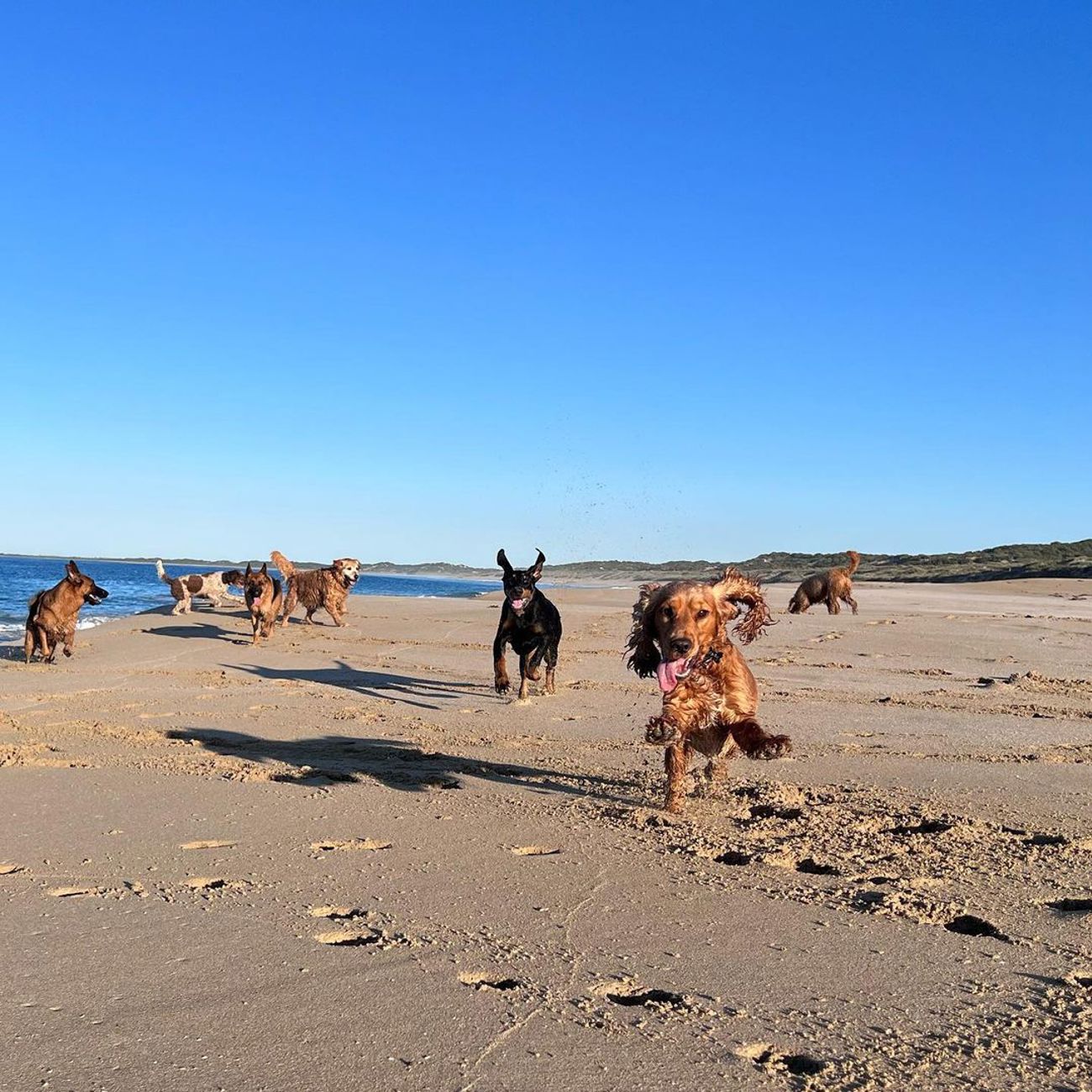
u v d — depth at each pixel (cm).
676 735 581
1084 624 2128
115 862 500
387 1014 326
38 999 335
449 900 443
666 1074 288
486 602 2811
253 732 902
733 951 387
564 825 576
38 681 1245
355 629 1969
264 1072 287
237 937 396
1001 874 486
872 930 411
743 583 619
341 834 554
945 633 1858
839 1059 298
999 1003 341
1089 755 791
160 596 3959
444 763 763
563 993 345
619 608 2619
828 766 742
